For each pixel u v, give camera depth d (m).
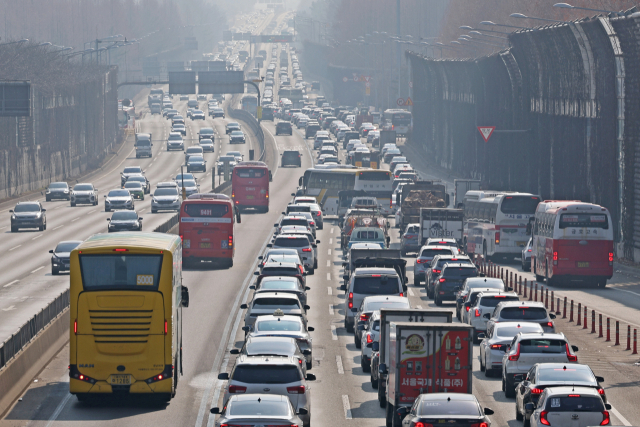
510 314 98.06
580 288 163.38
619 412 78.06
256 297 106.19
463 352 70.94
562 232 158.88
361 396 85.75
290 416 59.03
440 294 139.62
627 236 195.62
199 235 179.62
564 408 63.69
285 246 177.75
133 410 80.31
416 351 70.94
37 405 82.12
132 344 80.06
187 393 86.56
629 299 148.12
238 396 61.44
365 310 107.44
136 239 84.44
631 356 103.75
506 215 194.00
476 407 60.12
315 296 151.88
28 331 94.75
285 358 71.75
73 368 79.62
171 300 81.00
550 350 83.38
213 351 106.38
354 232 194.12
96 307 79.88
